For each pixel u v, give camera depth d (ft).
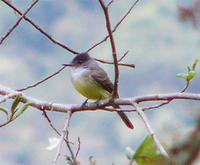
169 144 5.78
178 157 5.69
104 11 11.05
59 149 9.98
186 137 5.73
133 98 12.75
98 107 13.57
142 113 11.16
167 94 12.13
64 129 10.46
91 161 8.45
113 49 12.15
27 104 11.32
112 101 13.24
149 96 12.46
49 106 13.92
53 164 9.73
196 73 11.49
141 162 7.25
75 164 8.63
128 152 7.43
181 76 11.59
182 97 11.93
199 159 5.64
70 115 13.79
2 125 11.24
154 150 7.15
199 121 5.82
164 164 5.86
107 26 11.34
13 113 11.22
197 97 11.74
